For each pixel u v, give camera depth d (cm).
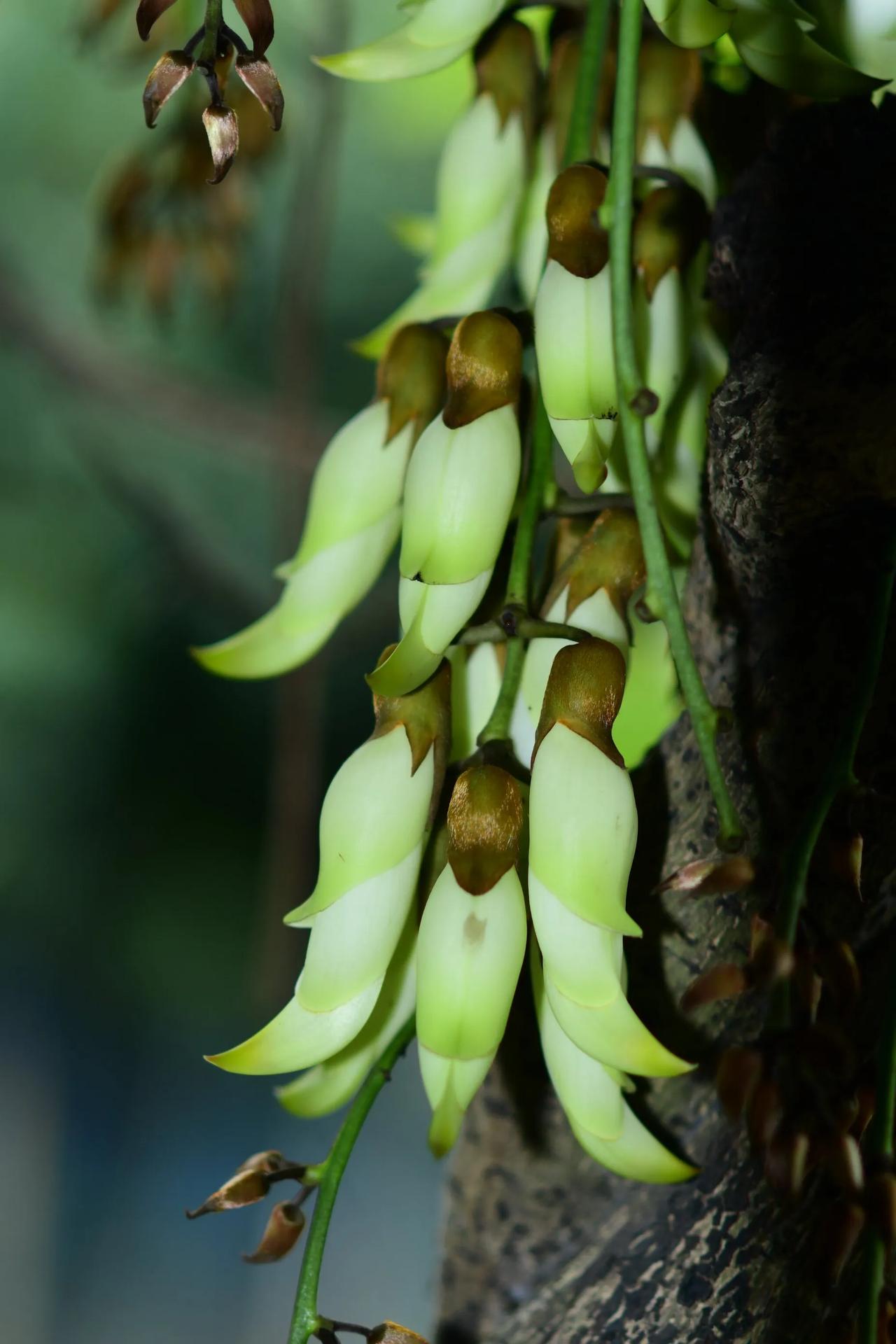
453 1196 106
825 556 98
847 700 98
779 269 97
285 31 160
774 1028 95
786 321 97
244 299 420
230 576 211
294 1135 606
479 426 96
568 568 99
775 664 99
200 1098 604
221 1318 571
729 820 95
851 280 97
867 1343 96
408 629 97
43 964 564
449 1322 106
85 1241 589
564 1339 103
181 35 122
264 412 197
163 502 209
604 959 94
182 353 434
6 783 526
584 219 96
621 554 99
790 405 97
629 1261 102
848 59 101
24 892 543
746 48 98
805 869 95
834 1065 94
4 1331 559
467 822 95
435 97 185
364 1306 538
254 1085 609
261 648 101
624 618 99
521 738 99
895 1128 99
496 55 102
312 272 166
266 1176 97
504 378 96
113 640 511
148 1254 593
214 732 548
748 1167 100
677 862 101
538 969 97
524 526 98
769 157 98
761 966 95
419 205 476
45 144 409
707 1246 100
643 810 102
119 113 407
